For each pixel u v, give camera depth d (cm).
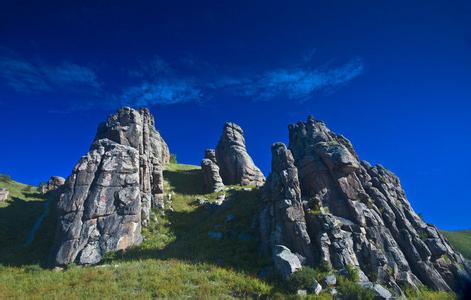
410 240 3309
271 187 3709
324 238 3066
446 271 3153
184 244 3797
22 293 2589
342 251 2978
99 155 4409
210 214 4819
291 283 2662
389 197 3766
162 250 3719
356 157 4284
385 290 2600
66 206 3906
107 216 3922
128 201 4088
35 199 6372
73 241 3619
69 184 4081
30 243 4341
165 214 4756
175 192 5681
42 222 5100
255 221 3928
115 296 2452
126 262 3316
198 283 2750
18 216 5369
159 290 2558
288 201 3366
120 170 4294
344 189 3597
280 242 3184
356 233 3222
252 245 3538
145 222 4288
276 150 4044
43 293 2584
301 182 3881
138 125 5369
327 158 3788
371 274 2905
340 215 3450
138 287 2645
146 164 4922
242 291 2641
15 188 6956
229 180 6562
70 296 2444
